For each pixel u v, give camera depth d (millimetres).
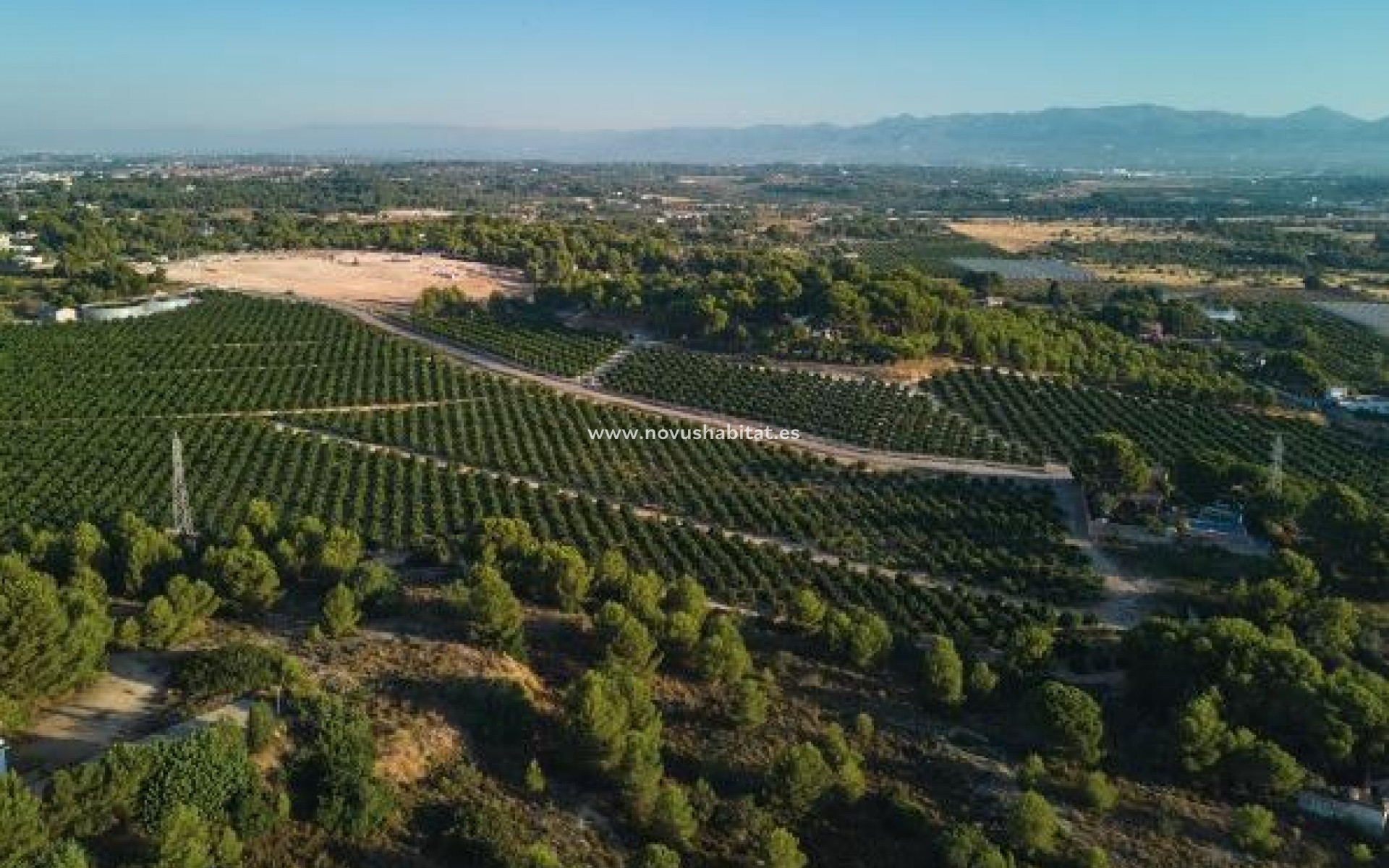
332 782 58625
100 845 53812
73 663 67688
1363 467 147500
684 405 174500
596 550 113438
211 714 65562
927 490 137125
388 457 141500
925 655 87000
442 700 71688
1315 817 71625
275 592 87188
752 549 114688
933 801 70812
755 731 76625
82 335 196125
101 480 127500
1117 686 89188
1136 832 68438
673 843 63188
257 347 195500
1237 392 176000
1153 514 129750
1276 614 97875
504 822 60781
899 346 188250
